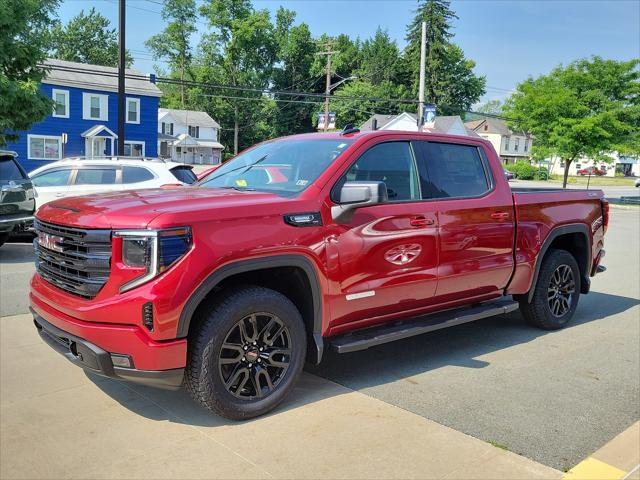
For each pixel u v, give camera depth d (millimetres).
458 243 4859
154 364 3355
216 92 73438
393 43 84688
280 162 4645
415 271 4543
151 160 11938
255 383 3773
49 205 4133
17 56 14938
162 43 74688
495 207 5199
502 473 3225
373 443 3518
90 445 3434
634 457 3439
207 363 3525
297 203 3904
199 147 70000
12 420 3740
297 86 78125
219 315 3549
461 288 4980
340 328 4242
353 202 3945
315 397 4203
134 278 3348
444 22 73938
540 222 5676
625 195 43719
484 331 6109
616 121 30922
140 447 3416
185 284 3367
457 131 65188
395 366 4934
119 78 19766
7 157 10258
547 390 4488
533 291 5809
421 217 4566
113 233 3395
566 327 6352
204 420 3779
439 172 4918
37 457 3291
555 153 32781
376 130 4777
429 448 3480
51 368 4648
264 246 3670
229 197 3848
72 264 3605
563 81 32562
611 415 4062
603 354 5422
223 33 72750
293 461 3285
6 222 10055
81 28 67750
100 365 3418
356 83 76688
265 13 72750
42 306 3852
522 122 34094
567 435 3727
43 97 15359
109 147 40750
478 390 4441
